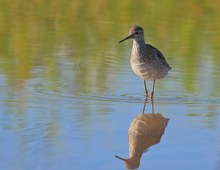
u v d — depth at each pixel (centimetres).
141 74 1446
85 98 1405
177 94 1457
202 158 1067
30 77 1571
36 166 1016
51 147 1102
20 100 1380
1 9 2353
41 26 2131
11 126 1209
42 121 1242
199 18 2248
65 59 1753
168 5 2414
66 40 1961
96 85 1514
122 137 1164
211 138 1161
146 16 2261
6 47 1859
